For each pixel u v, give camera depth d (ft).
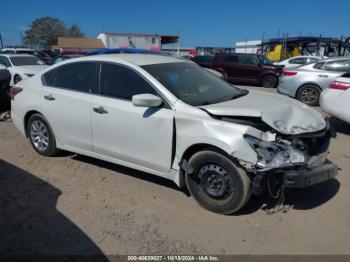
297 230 11.11
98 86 14.38
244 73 56.34
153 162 12.92
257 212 12.11
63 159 17.16
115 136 13.74
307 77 32.94
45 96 16.19
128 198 13.19
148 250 10.14
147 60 14.33
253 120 11.41
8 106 29.09
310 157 12.04
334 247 10.29
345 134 22.35
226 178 11.48
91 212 12.17
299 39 84.79
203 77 14.83
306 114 12.89
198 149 12.05
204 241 10.57
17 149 18.79
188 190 13.32
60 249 10.16
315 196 13.34
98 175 15.28
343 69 31.96
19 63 42.42
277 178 11.00
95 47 161.79
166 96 12.49
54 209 12.35
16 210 12.26
